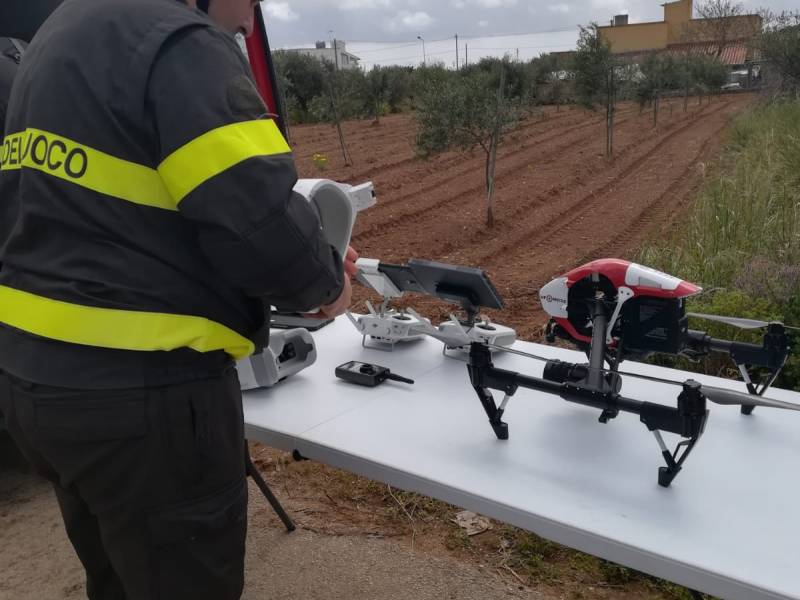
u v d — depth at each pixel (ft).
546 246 26.58
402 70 99.40
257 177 4.01
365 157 50.88
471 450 6.01
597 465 5.69
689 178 39.40
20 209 4.40
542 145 57.21
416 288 7.86
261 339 5.12
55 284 4.29
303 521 9.69
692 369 11.80
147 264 4.28
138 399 4.32
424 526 9.52
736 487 5.30
